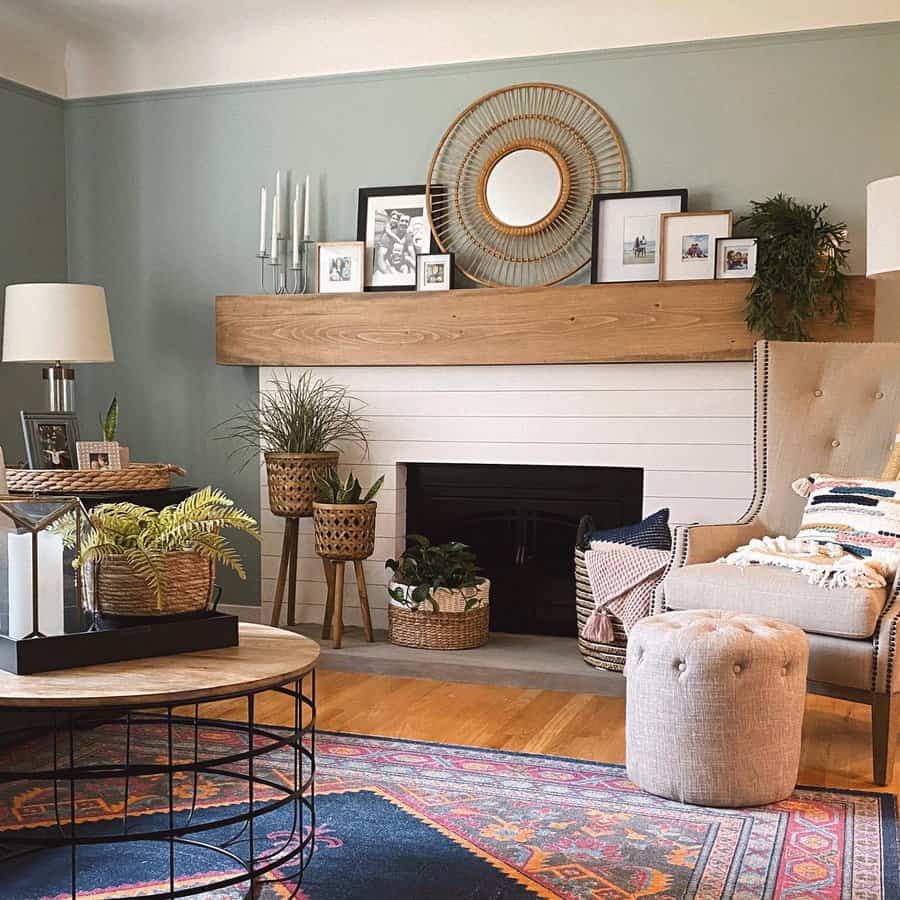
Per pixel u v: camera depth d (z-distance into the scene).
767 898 2.24
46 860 2.41
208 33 4.83
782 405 3.73
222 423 4.94
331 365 4.61
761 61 4.21
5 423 4.82
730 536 3.54
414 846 2.50
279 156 4.82
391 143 4.67
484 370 4.47
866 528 3.31
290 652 2.24
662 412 4.26
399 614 4.30
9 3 4.55
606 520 4.48
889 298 4.09
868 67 4.11
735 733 2.72
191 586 2.26
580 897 2.24
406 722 3.52
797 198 4.20
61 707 1.85
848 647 2.96
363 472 4.64
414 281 4.61
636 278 4.30
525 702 3.78
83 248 5.12
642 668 2.83
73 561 2.15
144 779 2.94
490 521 4.64
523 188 4.50
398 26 4.62
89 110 5.09
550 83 4.46
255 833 2.57
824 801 2.81
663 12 4.31
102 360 4.28
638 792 2.86
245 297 4.68
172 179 4.97
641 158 4.37
